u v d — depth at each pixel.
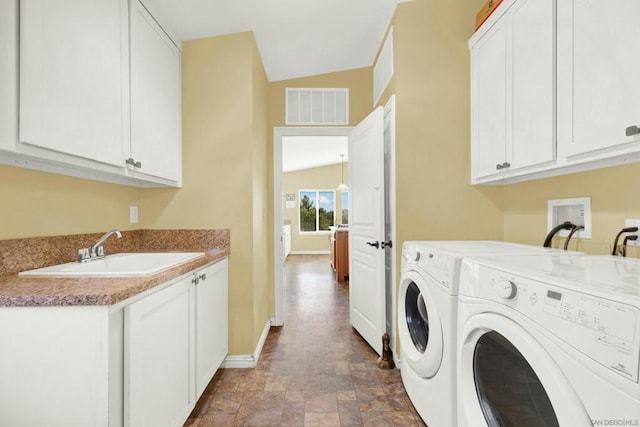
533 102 1.46
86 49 1.23
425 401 1.45
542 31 1.39
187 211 2.14
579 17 1.19
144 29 1.66
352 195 2.80
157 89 1.81
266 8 1.95
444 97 2.10
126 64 1.50
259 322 2.41
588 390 0.65
